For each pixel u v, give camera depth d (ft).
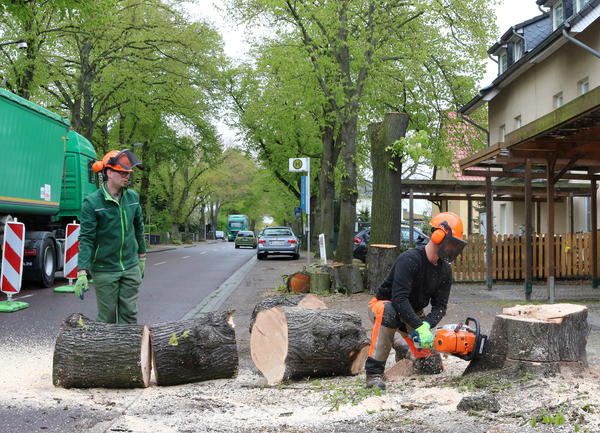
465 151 82.43
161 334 15.93
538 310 14.64
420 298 14.83
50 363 18.97
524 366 14.14
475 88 73.72
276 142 115.14
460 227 13.65
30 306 34.55
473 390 13.87
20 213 41.81
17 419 12.74
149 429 11.97
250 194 264.72
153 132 129.70
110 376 15.35
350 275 40.04
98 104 104.42
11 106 38.78
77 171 48.88
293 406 13.71
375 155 41.42
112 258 17.60
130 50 93.86
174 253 125.80
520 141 33.14
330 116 82.84
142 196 139.44
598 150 35.76
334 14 51.62
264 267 75.31
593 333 22.94
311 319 16.83
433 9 53.06
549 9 67.21
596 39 50.08
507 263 50.39
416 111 76.95
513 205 76.33
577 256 51.52
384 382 15.80
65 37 84.99
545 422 11.10
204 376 16.60
